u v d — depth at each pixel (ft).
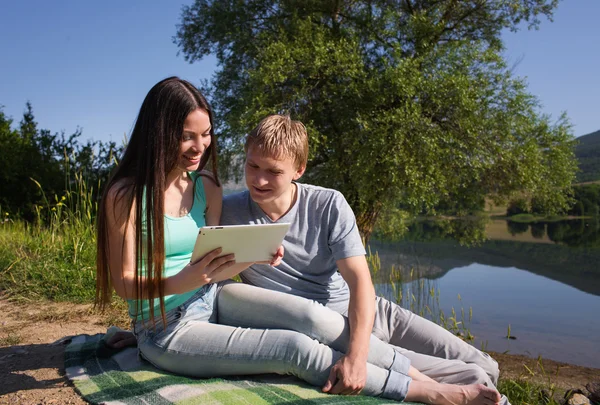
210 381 6.80
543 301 31.71
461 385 6.97
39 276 14.64
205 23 44.42
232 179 42.86
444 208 46.85
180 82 6.90
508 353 19.93
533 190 41.19
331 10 41.19
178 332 7.02
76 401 6.52
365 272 7.31
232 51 42.52
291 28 40.01
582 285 38.42
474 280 39.22
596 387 11.62
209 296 7.43
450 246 62.28
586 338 22.72
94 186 30.99
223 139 40.93
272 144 7.02
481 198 43.80
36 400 6.59
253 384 6.74
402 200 40.06
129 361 7.66
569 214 147.95
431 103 36.50
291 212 7.67
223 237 6.28
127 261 6.72
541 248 66.54
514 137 39.01
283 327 7.04
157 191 6.57
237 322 7.36
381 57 37.81
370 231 41.11
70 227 18.22
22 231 22.04
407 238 69.97
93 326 11.10
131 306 7.25
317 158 40.37
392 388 6.68
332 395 6.49
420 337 7.92
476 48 38.37
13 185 41.04
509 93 37.52
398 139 34.35
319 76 36.94
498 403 6.66
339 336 6.93
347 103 36.88
